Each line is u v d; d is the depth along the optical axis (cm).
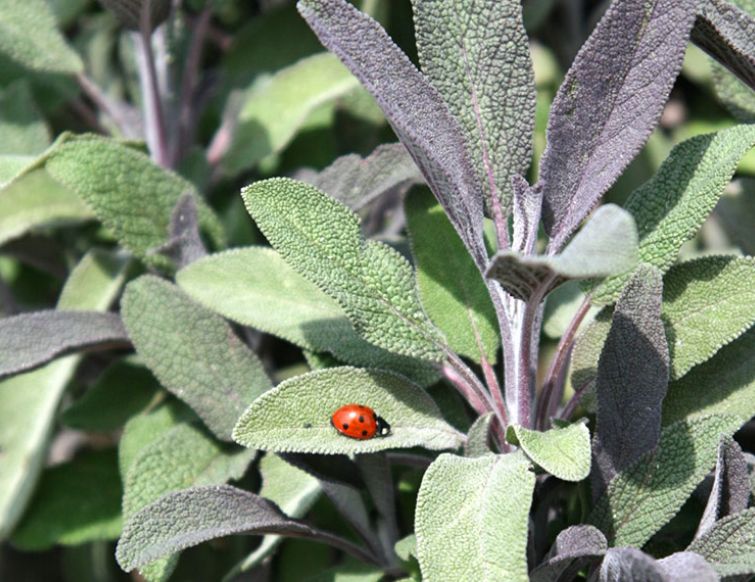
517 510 17
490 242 21
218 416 21
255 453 21
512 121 19
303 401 19
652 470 18
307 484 21
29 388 25
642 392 18
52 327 22
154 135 25
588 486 19
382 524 21
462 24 19
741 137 18
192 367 21
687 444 18
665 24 18
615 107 18
